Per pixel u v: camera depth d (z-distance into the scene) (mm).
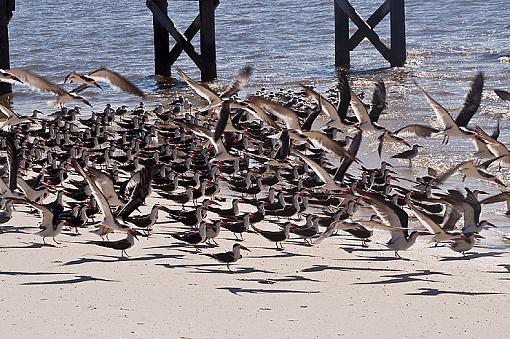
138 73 56562
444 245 24109
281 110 25859
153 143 35500
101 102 47219
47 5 99875
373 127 27453
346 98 27547
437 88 46844
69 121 38406
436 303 19641
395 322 18422
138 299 19469
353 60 58125
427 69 52812
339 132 35875
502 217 26438
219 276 21281
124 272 21422
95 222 24734
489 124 38344
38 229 24969
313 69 55125
